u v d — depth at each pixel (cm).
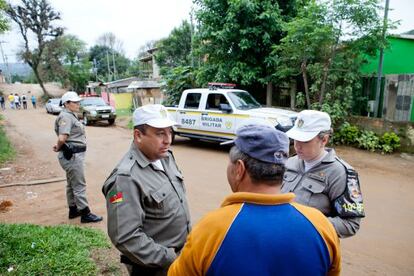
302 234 104
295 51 870
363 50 839
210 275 104
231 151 119
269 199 107
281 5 1054
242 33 986
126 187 168
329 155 204
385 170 677
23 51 3684
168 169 199
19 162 784
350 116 899
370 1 771
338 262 116
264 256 100
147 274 182
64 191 561
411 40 930
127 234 164
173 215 185
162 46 2375
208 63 1154
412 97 829
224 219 106
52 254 300
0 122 1781
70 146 406
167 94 1359
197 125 920
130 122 1513
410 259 336
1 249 298
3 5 923
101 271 286
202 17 1051
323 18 822
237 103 835
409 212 457
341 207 187
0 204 495
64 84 4297
